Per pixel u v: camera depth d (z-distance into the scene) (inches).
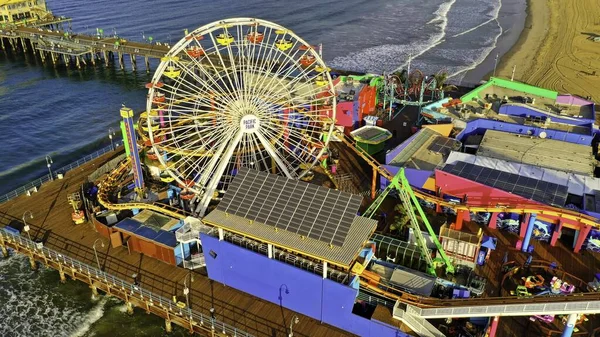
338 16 6648.6
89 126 3929.6
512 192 2155.5
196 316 1845.5
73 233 2295.8
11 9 6107.3
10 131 3809.1
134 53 5068.9
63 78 5039.4
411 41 5659.5
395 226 2185.0
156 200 2425.0
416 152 2593.5
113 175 2610.7
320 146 2618.1
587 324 1771.7
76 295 2203.5
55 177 3016.7
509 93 3309.5
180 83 2655.0
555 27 5920.3
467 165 2385.6
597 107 3597.4
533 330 1749.5
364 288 1847.9
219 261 1948.8
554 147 2603.3
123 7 6993.1
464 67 4778.5
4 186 3112.7
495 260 2057.1
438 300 1689.2
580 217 1975.9
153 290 1966.0
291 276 1797.5
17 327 2047.2
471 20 6456.7
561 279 1941.4
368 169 2795.3
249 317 1845.5
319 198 1820.9
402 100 3390.7
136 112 4190.5
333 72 3735.2
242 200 1904.5
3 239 2288.4
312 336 1763.0
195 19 6338.6
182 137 2541.8
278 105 2566.4
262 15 6545.3
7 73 5211.6
